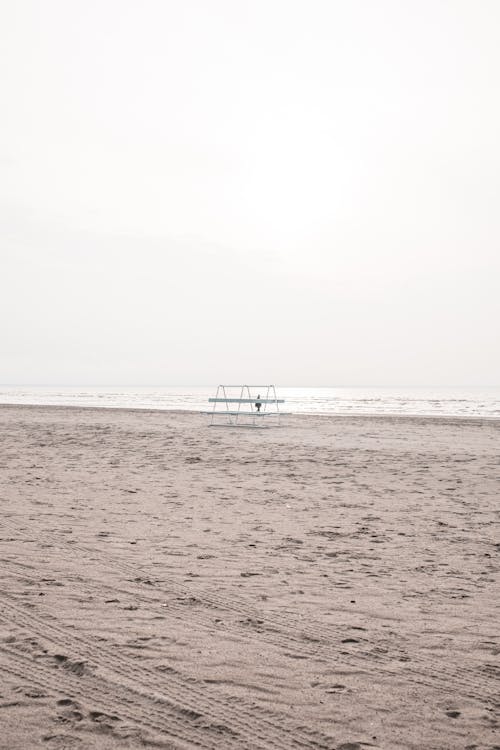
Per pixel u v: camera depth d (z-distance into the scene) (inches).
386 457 572.4
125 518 304.0
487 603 189.9
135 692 130.0
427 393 5797.2
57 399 2768.2
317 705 126.7
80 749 108.5
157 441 703.1
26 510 317.7
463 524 301.4
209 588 199.3
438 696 131.9
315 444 685.9
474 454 599.5
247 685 134.4
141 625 166.7
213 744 112.0
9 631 160.1
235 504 345.7
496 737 116.4
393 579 213.0
